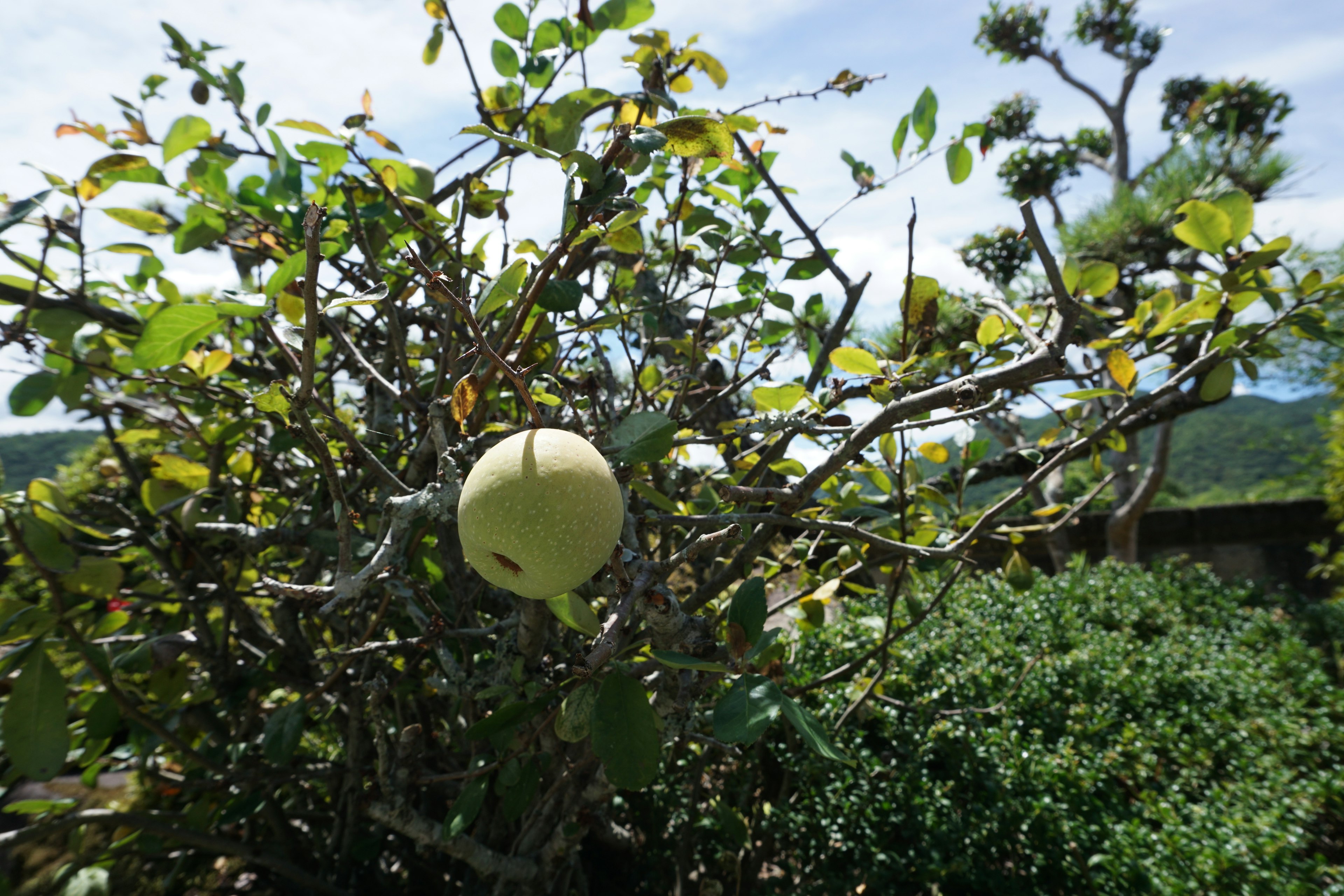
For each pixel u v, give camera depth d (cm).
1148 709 474
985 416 185
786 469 223
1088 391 197
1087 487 1223
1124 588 716
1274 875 316
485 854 214
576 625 144
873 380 195
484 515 105
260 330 267
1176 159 756
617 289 286
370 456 161
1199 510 978
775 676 205
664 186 279
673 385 287
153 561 297
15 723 185
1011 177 1111
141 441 334
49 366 253
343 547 141
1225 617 718
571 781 229
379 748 187
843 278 256
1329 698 512
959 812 337
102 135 244
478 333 122
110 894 271
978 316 290
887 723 381
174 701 257
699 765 290
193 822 267
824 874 304
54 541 212
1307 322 206
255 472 301
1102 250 704
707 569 304
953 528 269
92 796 345
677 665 120
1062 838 326
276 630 278
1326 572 900
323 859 288
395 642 199
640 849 330
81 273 231
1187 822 372
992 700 434
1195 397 276
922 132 230
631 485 163
